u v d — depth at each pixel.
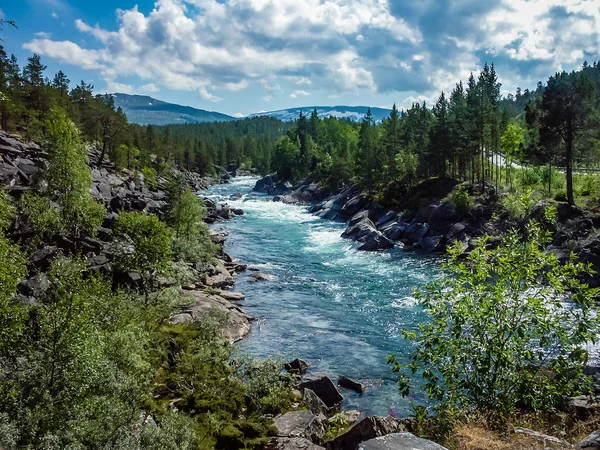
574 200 56.09
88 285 22.70
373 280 49.31
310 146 148.38
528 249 12.35
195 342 28.17
